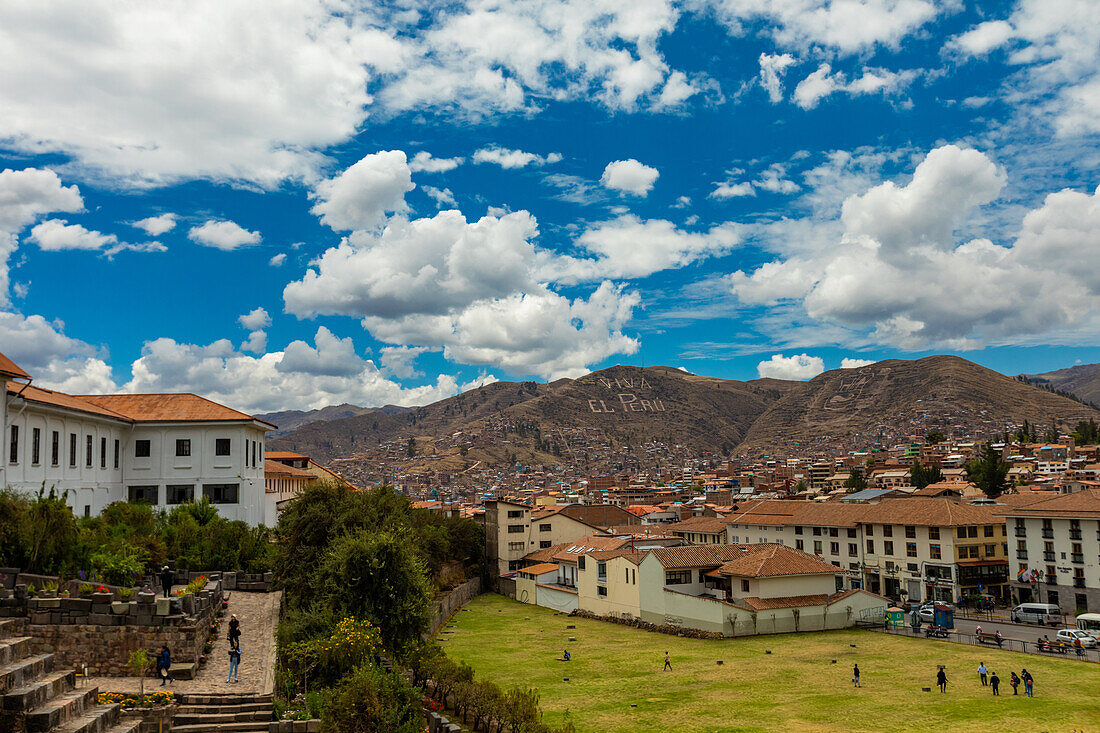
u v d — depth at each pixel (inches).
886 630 3275.1
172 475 2962.6
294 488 4559.5
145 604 1334.9
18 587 1310.3
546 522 5423.2
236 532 2509.8
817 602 3334.2
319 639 1489.9
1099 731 1740.9
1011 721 1838.1
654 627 3516.2
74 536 1620.3
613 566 3868.1
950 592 3914.9
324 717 1168.8
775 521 5009.8
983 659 2610.7
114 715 1044.5
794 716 1952.5
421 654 1807.3
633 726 1891.0
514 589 4886.8
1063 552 3582.7
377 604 1775.3
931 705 2017.7
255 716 1178.6
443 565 4581.7
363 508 2511.1
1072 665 2466.8
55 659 1295.5
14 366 2087.8
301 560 2288.4
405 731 1206.3
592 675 2519.7
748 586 3378.4
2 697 903.7
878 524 4335.6
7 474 2063.2
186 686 1267.2
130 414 3021.7
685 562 3567.9
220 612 1787.6
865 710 1988.2
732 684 2342.5
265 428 3368.6
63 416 2402.8
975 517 4045.3
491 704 1636.3
